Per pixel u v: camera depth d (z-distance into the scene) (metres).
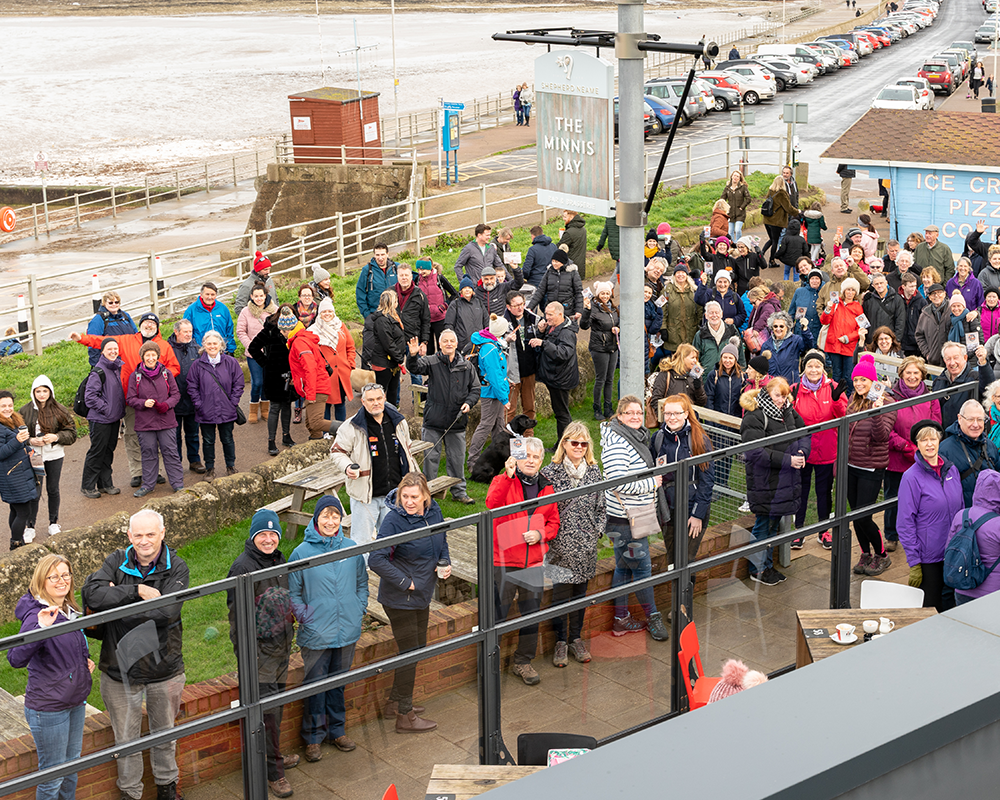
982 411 8.52
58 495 10.79
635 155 9.17
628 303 9.53
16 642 5.52
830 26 97.75
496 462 11.68
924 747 2.39
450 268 21.34
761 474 8.23
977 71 56.72
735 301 14.30
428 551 6.82
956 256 22.59
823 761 2.27
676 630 7.98
